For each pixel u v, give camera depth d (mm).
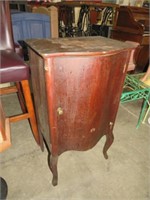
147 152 1357
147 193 1054
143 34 2365
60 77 702
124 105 1979
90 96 803
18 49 1310
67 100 781
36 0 2846
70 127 884
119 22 2646
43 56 617
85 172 1159
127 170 1193
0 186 991
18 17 2127
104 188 1065
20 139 1403
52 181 1052
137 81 1535
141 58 2645
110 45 807
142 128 1621
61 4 2367
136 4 3463
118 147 1387
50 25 2438
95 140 1028
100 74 761
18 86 1417
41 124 1043
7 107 1798
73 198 1000
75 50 685
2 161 1200
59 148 941
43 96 811
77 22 2691
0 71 854
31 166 1178
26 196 995
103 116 959
